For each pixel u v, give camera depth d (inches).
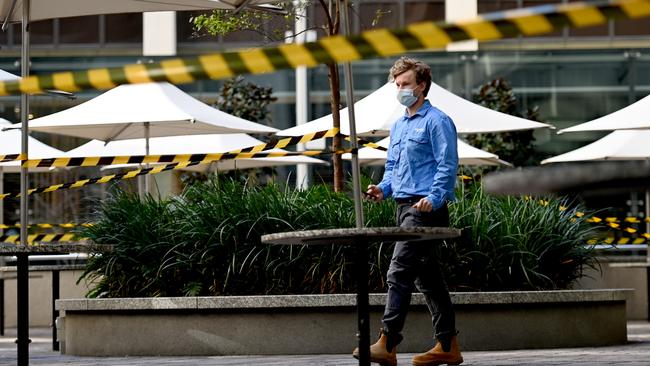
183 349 536.4
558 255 593.9
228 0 427.2
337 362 464.1
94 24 1413.6
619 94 1249.4
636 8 160.1
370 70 1253.1
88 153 956.6
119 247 580.1
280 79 1248.2
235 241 562.3
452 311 406.6
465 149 879.1
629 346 551.5
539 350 526.9
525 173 182.7
